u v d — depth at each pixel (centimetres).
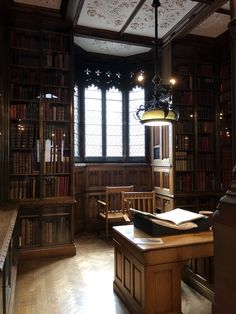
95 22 410
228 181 459
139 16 394
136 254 225
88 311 244
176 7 368
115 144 568
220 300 76
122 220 452
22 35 384
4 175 363
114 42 462
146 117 275
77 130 530
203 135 482
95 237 477
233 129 104
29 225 377
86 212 512
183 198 461
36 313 241
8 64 371
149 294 212
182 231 247
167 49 471
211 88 486
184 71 470
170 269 218
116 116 569
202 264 270
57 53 400
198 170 471
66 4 360
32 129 386
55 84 398
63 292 279
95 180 518
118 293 271
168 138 475
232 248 72
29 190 381
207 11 363
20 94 380
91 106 549
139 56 552
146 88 548
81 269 338
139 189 536
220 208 77
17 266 340
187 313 238
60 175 398
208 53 487
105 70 558
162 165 495
